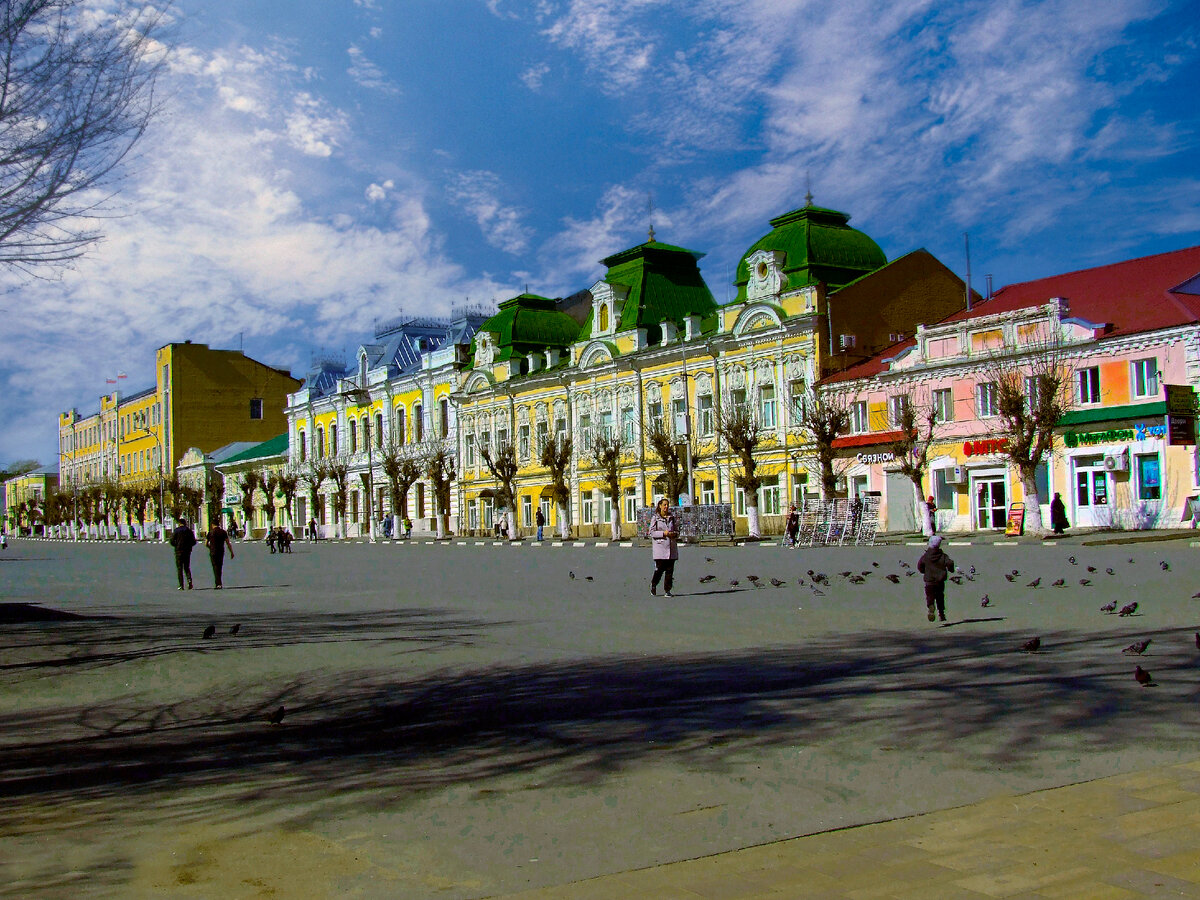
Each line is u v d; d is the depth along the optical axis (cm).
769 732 834
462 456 7650
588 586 2406
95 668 1314
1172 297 3981
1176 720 812
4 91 1033
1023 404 3844
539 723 902
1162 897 477
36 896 517
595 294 6525
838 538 3994
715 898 498
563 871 541
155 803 689
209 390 11419
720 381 5625
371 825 627
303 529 9562
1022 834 568
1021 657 1140
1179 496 3747
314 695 1090
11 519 16950
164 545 8331
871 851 554
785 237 5462
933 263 5456
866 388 4888
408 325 8838
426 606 2052
